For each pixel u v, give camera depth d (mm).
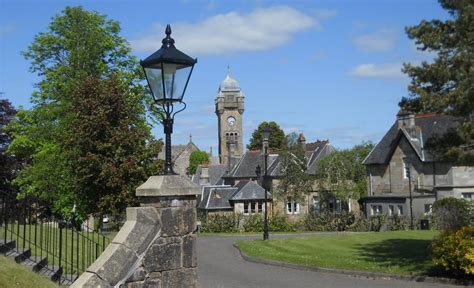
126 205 23031
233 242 32125
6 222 10609
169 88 7957
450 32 17594
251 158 61938
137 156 23453
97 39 30922
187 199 8055
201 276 18234
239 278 17719
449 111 16672
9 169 39969
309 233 40406
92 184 23469
